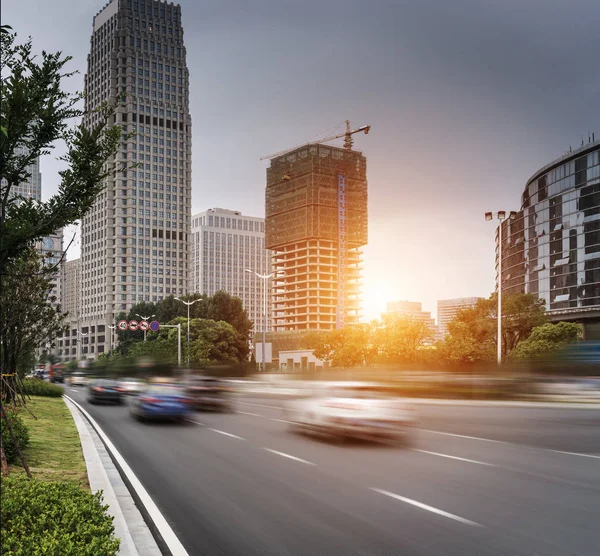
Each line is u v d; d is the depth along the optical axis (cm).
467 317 9212
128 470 1290
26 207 982
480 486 1104
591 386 3759
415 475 1219
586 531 807
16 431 1457
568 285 11381
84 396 4819
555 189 11906
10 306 2512
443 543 755
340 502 977
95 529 588
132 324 8825
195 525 841
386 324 9475
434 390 4184
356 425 1766
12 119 913
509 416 2647
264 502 980
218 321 12450
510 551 725
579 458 1441
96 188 1041
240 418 2606
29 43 955
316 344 11962
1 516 600
